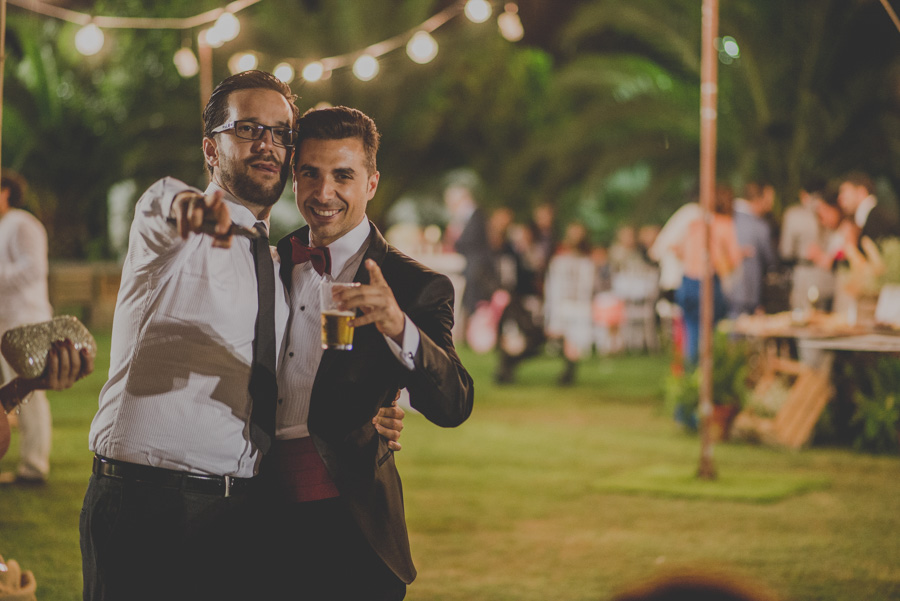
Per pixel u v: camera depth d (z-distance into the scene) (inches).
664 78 657.6
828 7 591.2
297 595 103.3
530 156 800.9
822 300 375.9
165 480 97.8
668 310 429.4
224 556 101.4
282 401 103.9
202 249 98.9
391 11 758.5
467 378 102.5
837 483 276.4
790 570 193.9
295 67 587.5
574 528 225.3
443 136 888.9
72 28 729.0
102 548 98.2
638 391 464.8
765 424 336.8
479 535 219.1
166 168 791.1
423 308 104.7
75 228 763.4
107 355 530.3
